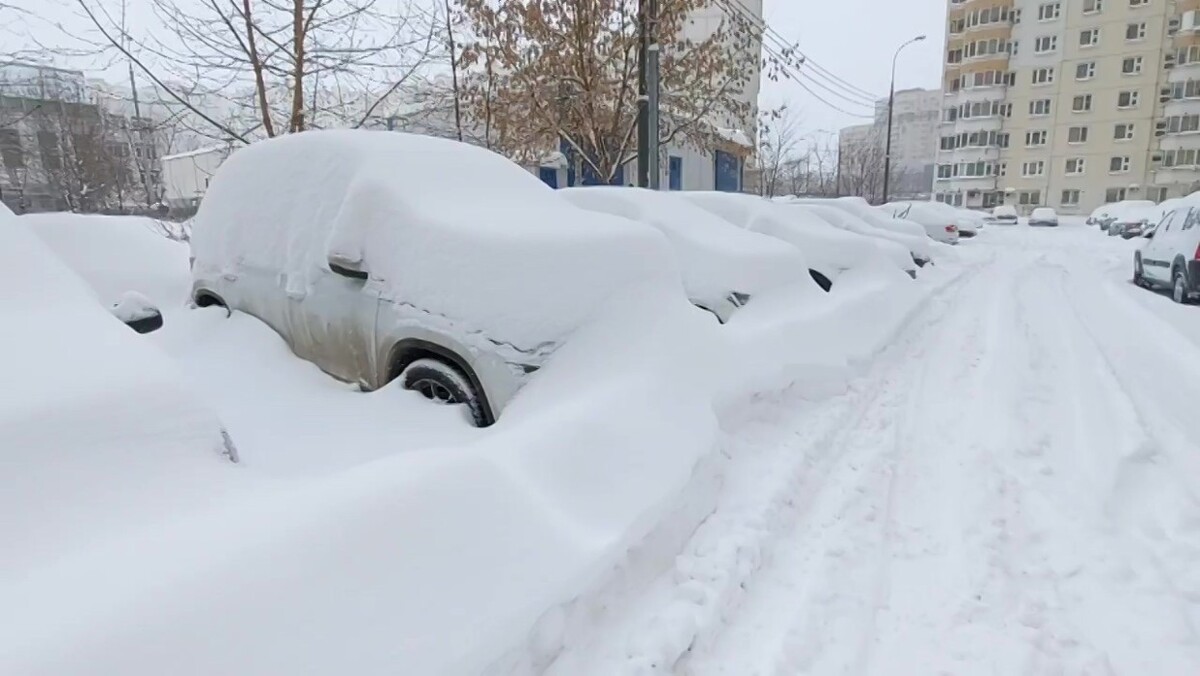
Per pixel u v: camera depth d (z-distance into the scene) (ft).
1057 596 8.63
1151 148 159.22
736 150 53.31
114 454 5.87
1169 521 10.36
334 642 5.17
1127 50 159.12
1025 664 7.40
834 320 19.93
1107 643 7.77
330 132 14.02
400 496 6.42
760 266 20.12
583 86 40.70
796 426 13.83
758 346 15.35
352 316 12.31
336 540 5.74
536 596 6.54
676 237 20.26
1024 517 10.61
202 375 12.45
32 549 4.99
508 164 15.17
